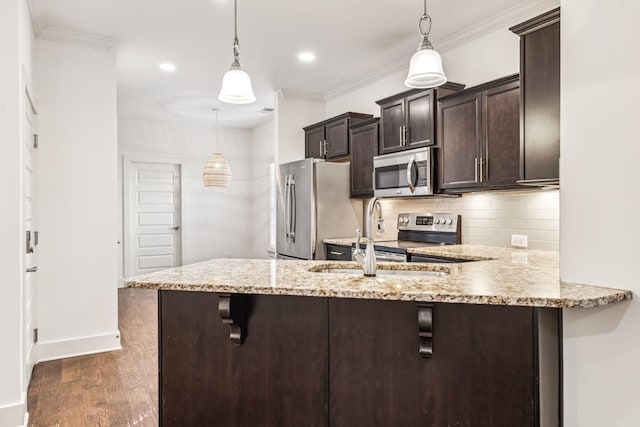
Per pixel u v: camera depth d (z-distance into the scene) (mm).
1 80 2398
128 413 2521
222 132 7602
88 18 3299
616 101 1502
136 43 3814
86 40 3572
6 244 2375
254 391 1798
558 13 2377
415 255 3305
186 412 1864
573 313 1583
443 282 1688
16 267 2391
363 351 1689
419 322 1585
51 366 3281
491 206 3502
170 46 3896
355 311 1696
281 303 1773
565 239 1672
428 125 3607
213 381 1839
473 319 1579
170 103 5965
